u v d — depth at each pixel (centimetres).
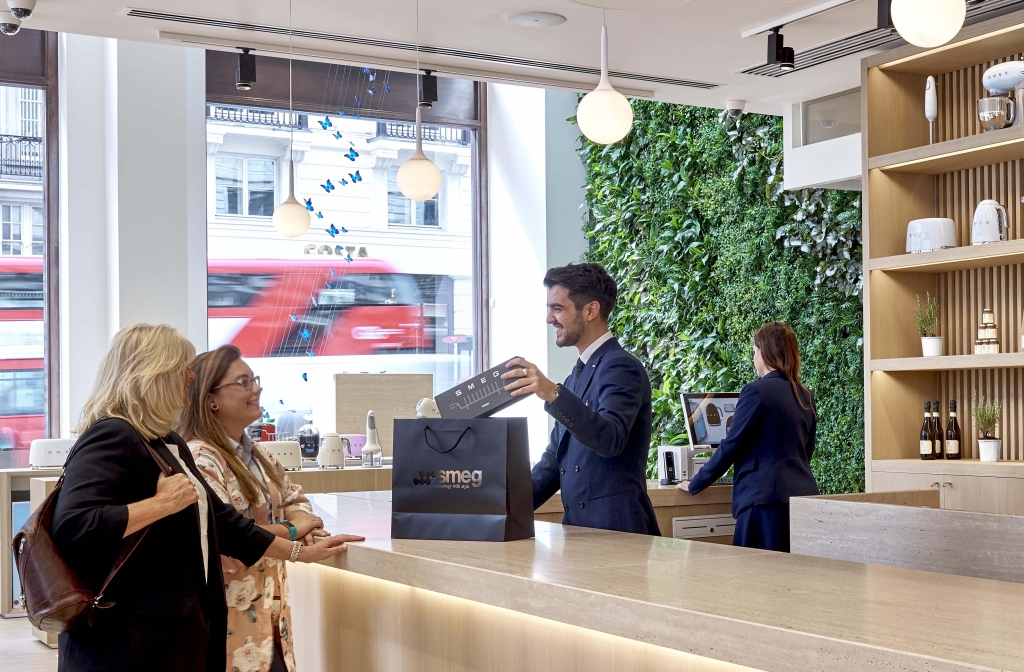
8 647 519
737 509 384
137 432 220
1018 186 495
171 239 732
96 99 750
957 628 142
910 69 522
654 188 800
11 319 740
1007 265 499
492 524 240
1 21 486
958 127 523
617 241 830
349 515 309
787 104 653
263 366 823
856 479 643
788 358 387
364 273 863
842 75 587
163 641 211
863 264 519
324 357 844
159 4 465
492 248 903
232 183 816
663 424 786
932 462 486
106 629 208
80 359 741
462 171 905
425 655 246
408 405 699
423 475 248
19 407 740
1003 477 458
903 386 525
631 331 821
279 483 277
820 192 667
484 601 199
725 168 739
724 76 589
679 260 774
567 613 179
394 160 878
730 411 485
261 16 484
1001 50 488
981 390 512
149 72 727
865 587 176
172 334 231
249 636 251
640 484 291
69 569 202
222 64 809
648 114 804
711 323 749
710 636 153
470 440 244
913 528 306
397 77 877
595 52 544
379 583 265
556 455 312
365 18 488
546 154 849
